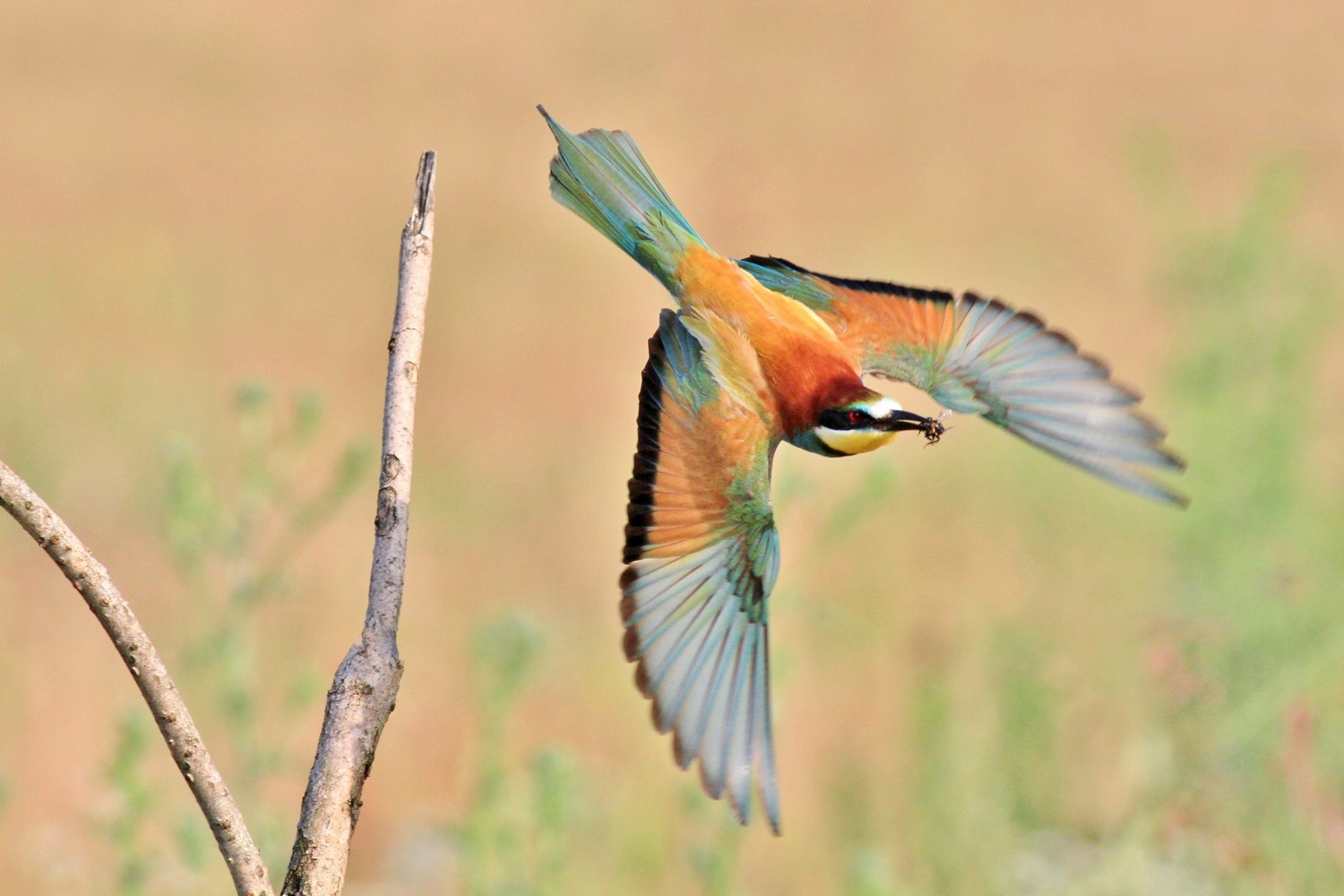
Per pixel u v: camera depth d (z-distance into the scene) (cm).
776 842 1258
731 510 616
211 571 957
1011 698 1226
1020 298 2648
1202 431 1310
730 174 3216
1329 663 1126
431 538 1875
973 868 1145
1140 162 1673
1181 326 1460
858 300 709
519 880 914
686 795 963
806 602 1027
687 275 685
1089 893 1070
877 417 651
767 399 654
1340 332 1770
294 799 1238
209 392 2159
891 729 1345
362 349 2491
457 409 2352
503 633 949
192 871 884
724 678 582
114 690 1454
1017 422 663
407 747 1504
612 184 702
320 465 1848
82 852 1173
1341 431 1661
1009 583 1535
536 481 2031
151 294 2553
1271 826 1034
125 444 1919
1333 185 2977
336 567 1666
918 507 1612
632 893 1110
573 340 2644
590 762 1241
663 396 636
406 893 1298
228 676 940
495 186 3225
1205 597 1172
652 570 600
